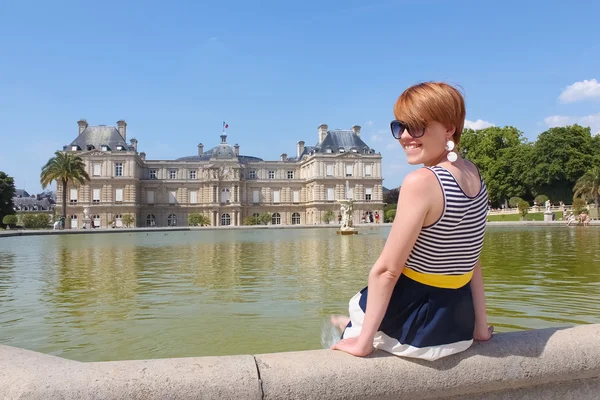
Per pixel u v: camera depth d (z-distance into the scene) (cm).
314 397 244
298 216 10362
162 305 914
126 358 605
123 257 1938
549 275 1223
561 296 938
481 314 300
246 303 923
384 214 10594
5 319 810
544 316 776
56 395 223
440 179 263
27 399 221
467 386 267
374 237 3550
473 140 8550
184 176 10012
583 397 290
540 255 1739
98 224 8906
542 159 7506
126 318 812
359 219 9662
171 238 3753
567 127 7569
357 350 265
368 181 9725
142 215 9669
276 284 1148
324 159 9625
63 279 1276
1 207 7856
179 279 1256
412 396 262
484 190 284
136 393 227
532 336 290
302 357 260
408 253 265
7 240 3531
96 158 8956
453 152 285
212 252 2166
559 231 3691
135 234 4775
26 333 723
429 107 279
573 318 762
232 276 1303
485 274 1249
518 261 1550
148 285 1158
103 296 1014
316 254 1981
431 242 266
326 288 1083
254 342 664
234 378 238
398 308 278
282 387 241
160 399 229
